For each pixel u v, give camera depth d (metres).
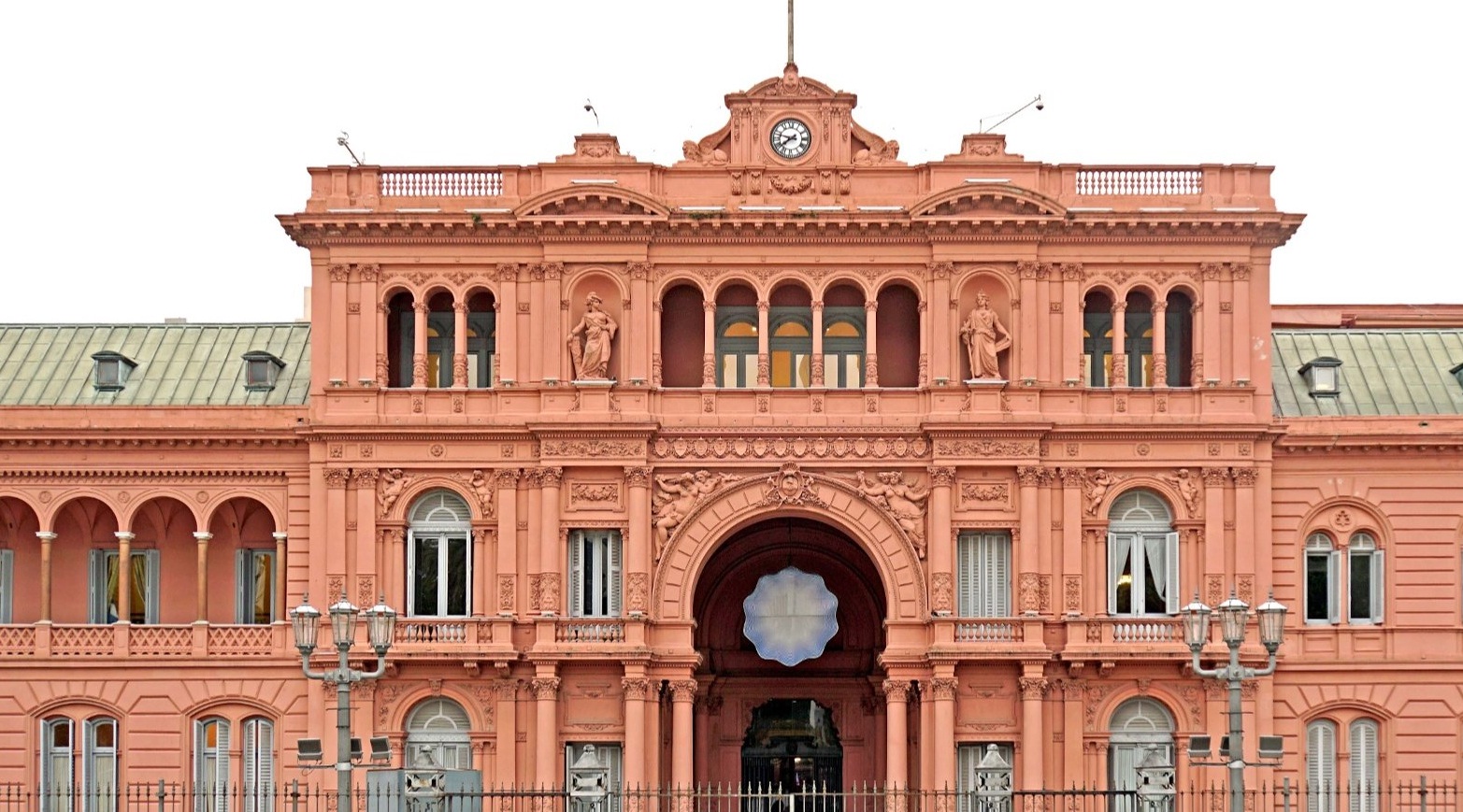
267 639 79.75
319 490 78.75
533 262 79.12
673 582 77.88
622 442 77.81
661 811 76.06
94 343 88.12
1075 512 77.75
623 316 78.69
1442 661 79.00
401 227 78.62
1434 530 79.88
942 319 78.19
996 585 78.12
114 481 81.00
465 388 78.75
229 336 88.38
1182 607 77.38
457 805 72.00
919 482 78.19
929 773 76.62
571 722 77.25
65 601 82.12
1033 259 78.31
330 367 78.88
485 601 78.00
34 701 79.94
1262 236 78.56
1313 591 80.44
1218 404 78.25
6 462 81.00
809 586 81.50
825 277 79.00
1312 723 79.38
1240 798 55.47
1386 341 87.38
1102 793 69.44
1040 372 78.31
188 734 79.56
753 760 86.19
